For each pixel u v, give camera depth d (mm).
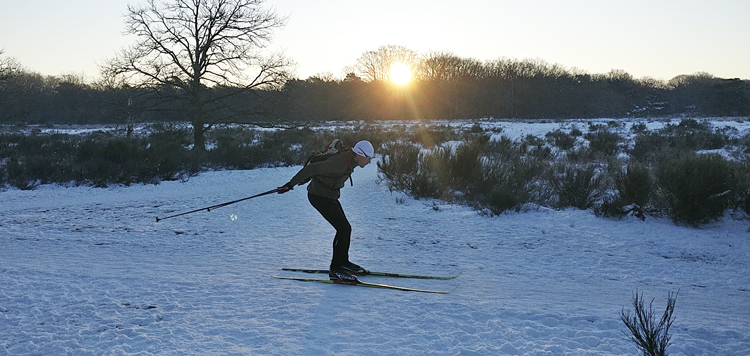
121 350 4105
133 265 6887
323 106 71438
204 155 21812
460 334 4418
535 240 8492
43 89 72062
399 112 75688
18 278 6250
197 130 26641
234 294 5531
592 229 9141
